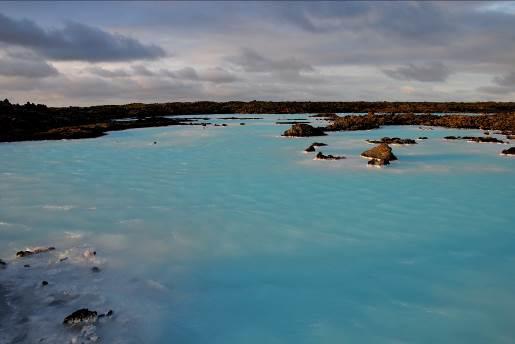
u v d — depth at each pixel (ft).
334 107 232.73
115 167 55.42
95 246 26.76
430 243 27.37
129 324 17.94
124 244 27.14
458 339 17.40
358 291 21.20
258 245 27.17
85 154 67.31
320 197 38.91
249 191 41.32
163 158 62.90
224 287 21.58
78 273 22.68
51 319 18.03
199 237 28.55
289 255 25.61
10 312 18.49
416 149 69.72
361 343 17.15
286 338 17.47
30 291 20.49
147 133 101.96
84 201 37.83
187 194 40.27
